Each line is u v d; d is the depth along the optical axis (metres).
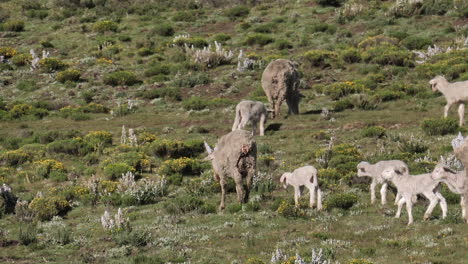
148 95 178.50
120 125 154.62
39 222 87.69
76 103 178.12
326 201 82.56
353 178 95.56
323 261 57.12
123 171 110.94
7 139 143.38
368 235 68.88
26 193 104.50
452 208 76.81
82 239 75.88
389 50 194.12
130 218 86.81
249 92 178.50
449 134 121.62
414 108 146.00
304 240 68.62
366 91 162.75
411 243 64.44
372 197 82.19
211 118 154.38
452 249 61.06
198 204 88.81
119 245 72.69
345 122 137.62
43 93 188.25
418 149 112.25
